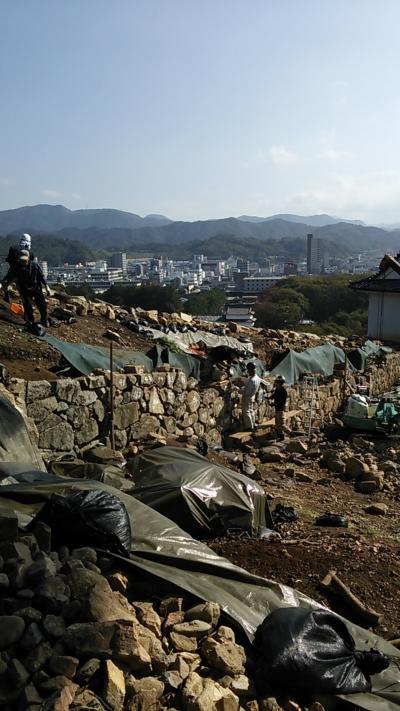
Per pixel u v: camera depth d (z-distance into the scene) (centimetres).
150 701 412
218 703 424
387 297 3131
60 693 391
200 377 1473
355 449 1452
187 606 528
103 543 540
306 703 471
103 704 396
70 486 618
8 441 787
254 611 546
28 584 457
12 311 1319
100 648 426
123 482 820
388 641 599
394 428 1573
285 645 477
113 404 1048
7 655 410
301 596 587
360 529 925
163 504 775
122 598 494
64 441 962
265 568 721
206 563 576
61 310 1494
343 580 714
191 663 461
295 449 1371
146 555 567
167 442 1109
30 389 906
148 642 457
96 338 1429
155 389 1166
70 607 448
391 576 743
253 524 827
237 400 1482
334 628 530
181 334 1722
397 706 490
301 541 825
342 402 1897
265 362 1812
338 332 4991
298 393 1664
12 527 491
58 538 539
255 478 1150
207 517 794
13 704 392
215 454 1187
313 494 1105
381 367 2345
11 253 1258
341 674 486
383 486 1169
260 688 468
